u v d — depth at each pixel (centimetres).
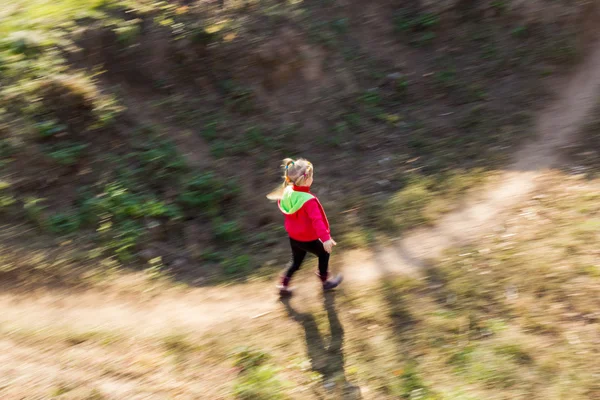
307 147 784
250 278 589
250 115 793
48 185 641
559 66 874
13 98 671
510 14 923
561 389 413
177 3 828
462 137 791
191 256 625
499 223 616
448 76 886
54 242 596
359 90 862
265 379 448
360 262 597
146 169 683
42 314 521
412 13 946
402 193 698
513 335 466
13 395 421
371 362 466
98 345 483
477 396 418
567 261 531
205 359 473
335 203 703
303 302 546
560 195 641
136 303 546
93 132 692
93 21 778
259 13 848
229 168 726
